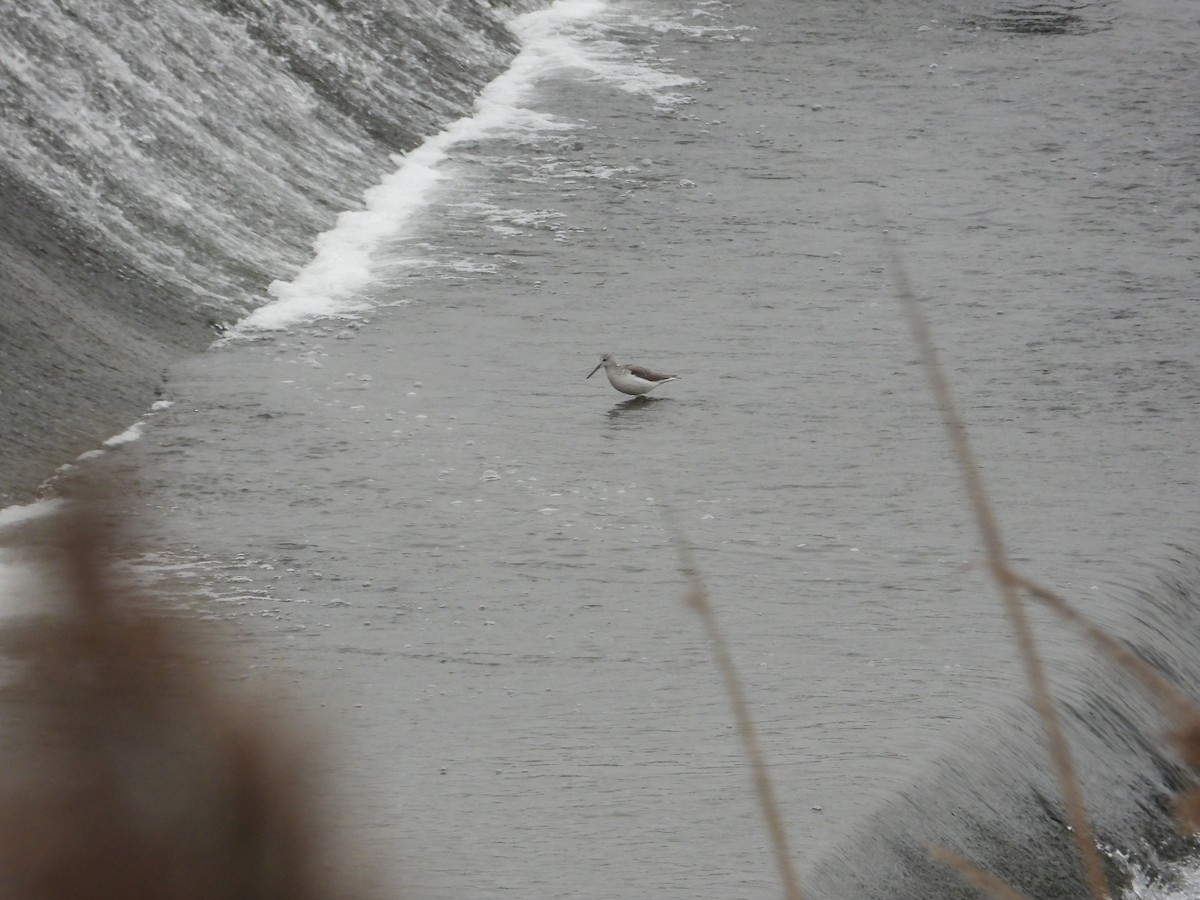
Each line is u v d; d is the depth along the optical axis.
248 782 5.22
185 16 110.50
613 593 55.66
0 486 62.38
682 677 49.12
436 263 96.00
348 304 89.75
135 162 94.69
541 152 114.94
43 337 74.62
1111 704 49.50
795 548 59.91
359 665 49.59
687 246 98.81
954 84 128.88
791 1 146.88
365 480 66.06
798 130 119.25
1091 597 56.16
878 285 92.62
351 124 113.19
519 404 75.62
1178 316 88.38
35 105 92.75
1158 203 106.62
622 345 83.88
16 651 5.28
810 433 72.25
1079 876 43.31
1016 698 47.72
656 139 117.44
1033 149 116.00
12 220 83.38
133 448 68.75
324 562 57.84
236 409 73.81
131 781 5.16
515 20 139.75
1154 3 148.75
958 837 41.81
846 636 52.19
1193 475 68.25
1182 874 45.56
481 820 40.22
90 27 101.44
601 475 67.19
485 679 48.81
